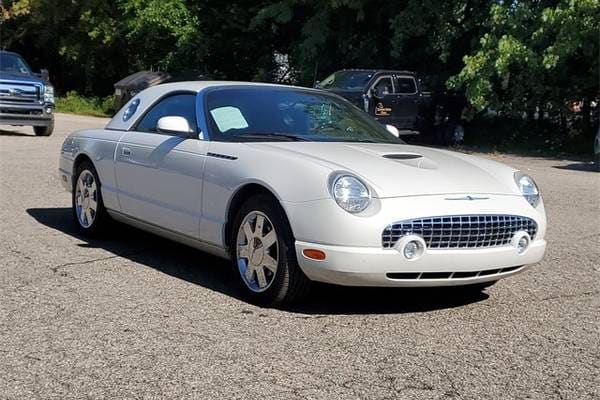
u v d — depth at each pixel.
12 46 41.50
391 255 4.79
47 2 36.12
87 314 5.06
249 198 5.39
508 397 3.95
